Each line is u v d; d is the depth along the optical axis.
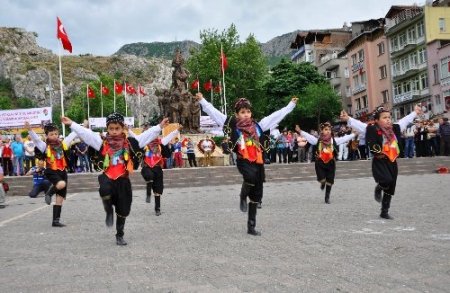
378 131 9.46
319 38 86.31
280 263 5.90
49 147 10.41
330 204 12.58
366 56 63.62
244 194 8.09
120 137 7.93
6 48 155.12
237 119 8.26
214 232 8.54
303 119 62.53
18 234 9.42
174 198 16.44
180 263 6.14
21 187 21.00
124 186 7.78
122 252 7.11
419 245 6.68
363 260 5.90
